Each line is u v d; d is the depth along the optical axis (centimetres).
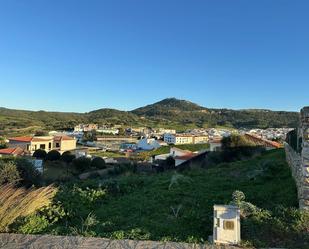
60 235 705
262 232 675
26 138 7544
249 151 2595
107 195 1133
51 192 991
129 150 8381
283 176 1172
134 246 632
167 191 1141
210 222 761
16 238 683
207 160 2741
